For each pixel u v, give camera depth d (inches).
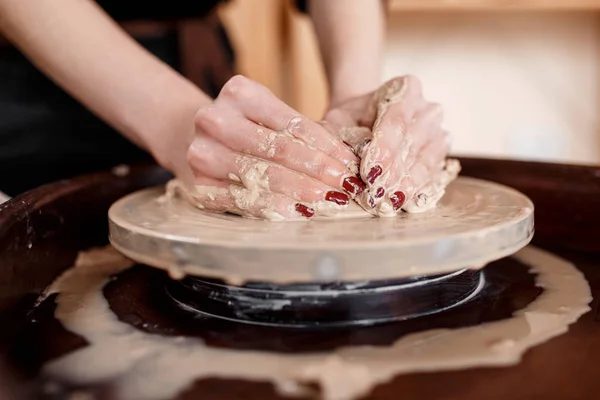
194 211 24.9
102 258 29.4
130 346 21.0
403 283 21.7
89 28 28.9
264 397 18.1
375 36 36.4
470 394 18.3
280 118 23.6
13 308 23.2
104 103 28.8
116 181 32.4
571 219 31.6
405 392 18.3
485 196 26.5
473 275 24.1
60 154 41.6
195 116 24.5
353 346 20.5
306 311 21.4
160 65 29.1
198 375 19.2
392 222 22.7
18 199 25.6
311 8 39.8
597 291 25.2
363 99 27.8
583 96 62.7
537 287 25.4
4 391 18.0
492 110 65.4
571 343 21.0
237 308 22.0
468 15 63.2
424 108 26.8
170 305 23.7
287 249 19.9
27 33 29.2
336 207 23.0
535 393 18.4
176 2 44.1
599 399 18.2
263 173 23.3
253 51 63.7
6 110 40.7
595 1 52.4
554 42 62.2
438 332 21.4
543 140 64.6
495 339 21.1
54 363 20.2
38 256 25.7
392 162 23.5
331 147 23.3
